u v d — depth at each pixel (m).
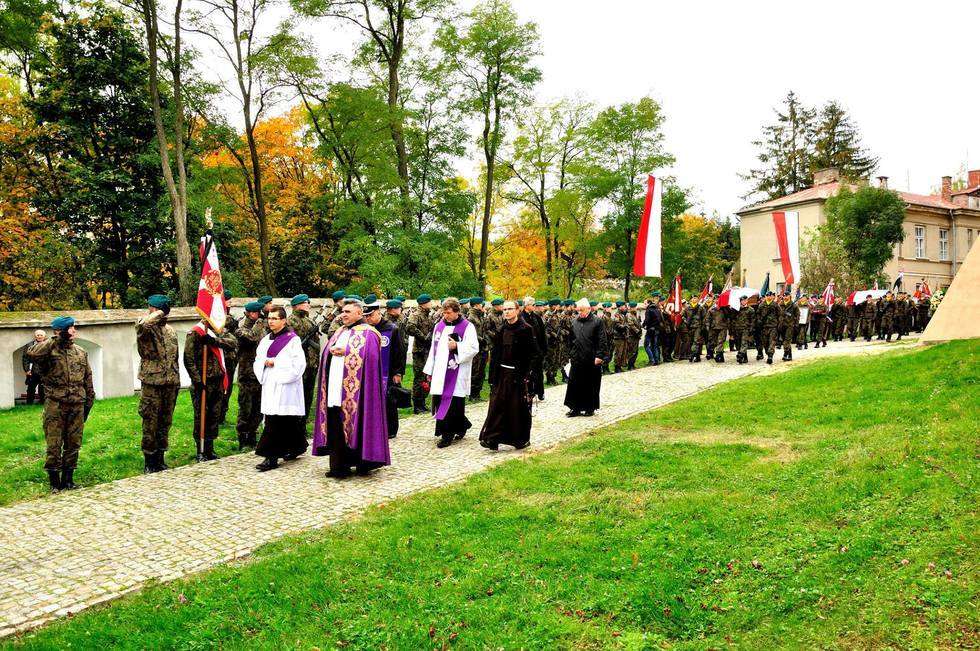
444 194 29.28
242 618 4.36
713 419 10.05
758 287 44.25
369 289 26.22
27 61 26.64
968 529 4.75
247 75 24.23
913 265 43.34
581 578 4.72
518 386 9.15
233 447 9.82
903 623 3.85
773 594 4.34
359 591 4.72
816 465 6.78
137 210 25.00
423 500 6.76
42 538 6.08
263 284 30.05
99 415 11.66
